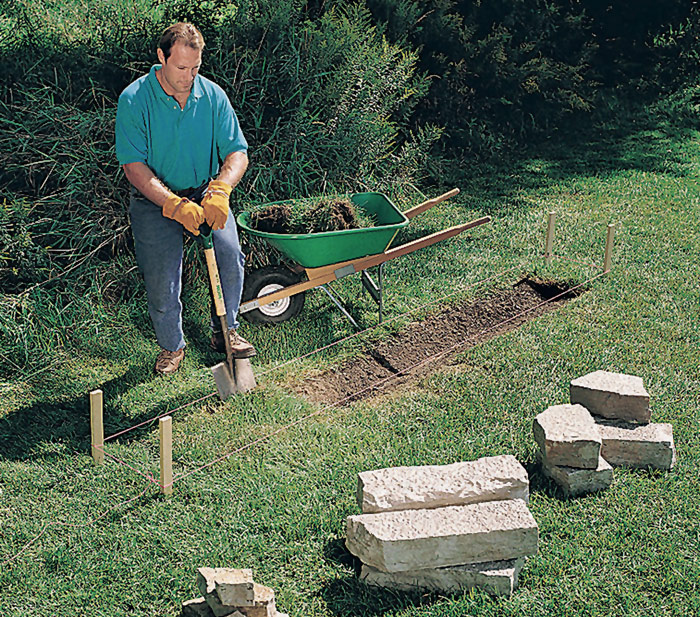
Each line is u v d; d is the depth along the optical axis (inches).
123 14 278.2
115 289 252.2
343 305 254.7
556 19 437.4
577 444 168.2
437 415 199.6
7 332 225.6
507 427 193.9
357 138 293.6
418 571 146.3
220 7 288.4
